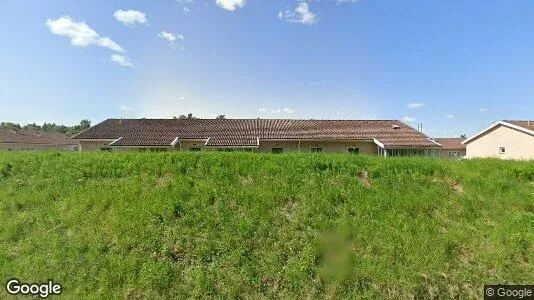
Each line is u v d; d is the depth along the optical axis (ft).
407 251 21.75
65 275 19.90
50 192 28.99
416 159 36.22
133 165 33.65
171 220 24.82
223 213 25.66
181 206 26.20
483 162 36.58
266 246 22.52
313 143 70.54
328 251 21.94
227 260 21.24
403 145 67.05
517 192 29.60
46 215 25.72
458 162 36.45
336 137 69.62
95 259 20.99
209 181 30.42
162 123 80.89
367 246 22.35
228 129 76.07
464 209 26.76
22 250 21.99
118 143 68.03
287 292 19.16
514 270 20.65
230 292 18.86
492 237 23.44
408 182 30.99
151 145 67.51
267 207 26.55
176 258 21.56
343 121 81.66
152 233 23.32
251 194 28.02
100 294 18.56
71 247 22.02
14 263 20.83
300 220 25.00
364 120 82.94
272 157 35.73
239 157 35.53
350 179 31.12
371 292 19.04
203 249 21.88
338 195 28.07
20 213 26.32
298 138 69.15
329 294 18.98
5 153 39.55
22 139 130.41
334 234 23.50
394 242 22.58
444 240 22.79
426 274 20.02
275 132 72.79
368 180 31.73
